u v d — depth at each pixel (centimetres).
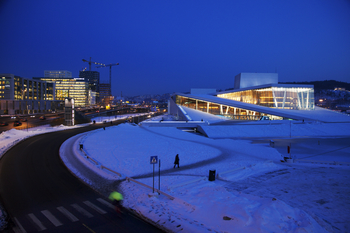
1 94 9656
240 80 8656
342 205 1149
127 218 998
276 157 2711
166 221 938
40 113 10675
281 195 1312
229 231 814
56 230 891
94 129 5150
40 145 2925
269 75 8588
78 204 1147
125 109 18575
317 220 930
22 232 876
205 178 1653
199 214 976
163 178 1652
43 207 1110
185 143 3388
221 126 5269
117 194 1287
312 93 7444
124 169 1880
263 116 6631
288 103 7338
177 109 8381
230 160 2348
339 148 3519
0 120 6688
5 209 1084
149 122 5778
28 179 1558
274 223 819
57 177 1608
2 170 1778
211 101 7719
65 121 5662
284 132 5009
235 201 1050
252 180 1659
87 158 2167
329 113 6938
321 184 1553
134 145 3064
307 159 2566
